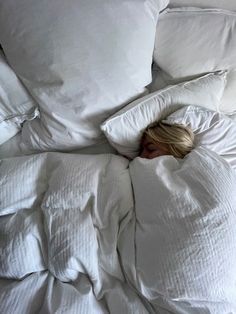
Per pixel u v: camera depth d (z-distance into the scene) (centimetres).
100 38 100
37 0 95
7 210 93
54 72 100
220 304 85
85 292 85
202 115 111
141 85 113
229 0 122
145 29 106
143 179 97
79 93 103
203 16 119
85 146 116
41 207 93
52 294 85
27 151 113
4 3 96
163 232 86
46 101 103
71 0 97
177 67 120
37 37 97
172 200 89
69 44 98
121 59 104
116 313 85
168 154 111
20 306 82
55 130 107
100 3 99
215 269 82
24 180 96
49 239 88
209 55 119
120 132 109
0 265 86
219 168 96
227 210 87
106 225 94
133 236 92
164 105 111
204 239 83
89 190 94
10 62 103
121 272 90
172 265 82
